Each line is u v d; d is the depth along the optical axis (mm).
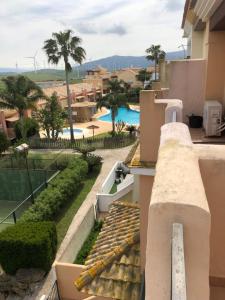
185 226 1876
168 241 1890
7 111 38438
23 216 15367
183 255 1713
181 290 1554
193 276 2020
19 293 11766
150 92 5285
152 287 1976
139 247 6312
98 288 5801
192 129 8367
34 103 32000
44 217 16016
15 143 32844
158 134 5438
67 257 12922
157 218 1891
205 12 7293
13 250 12297
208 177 2988
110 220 8883
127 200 17266
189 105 9070
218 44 7875
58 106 36469
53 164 25781
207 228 1870
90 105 50438
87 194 20578
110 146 32250
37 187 21828
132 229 7762
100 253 6980
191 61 8797
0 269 13195
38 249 12172
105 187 19969
